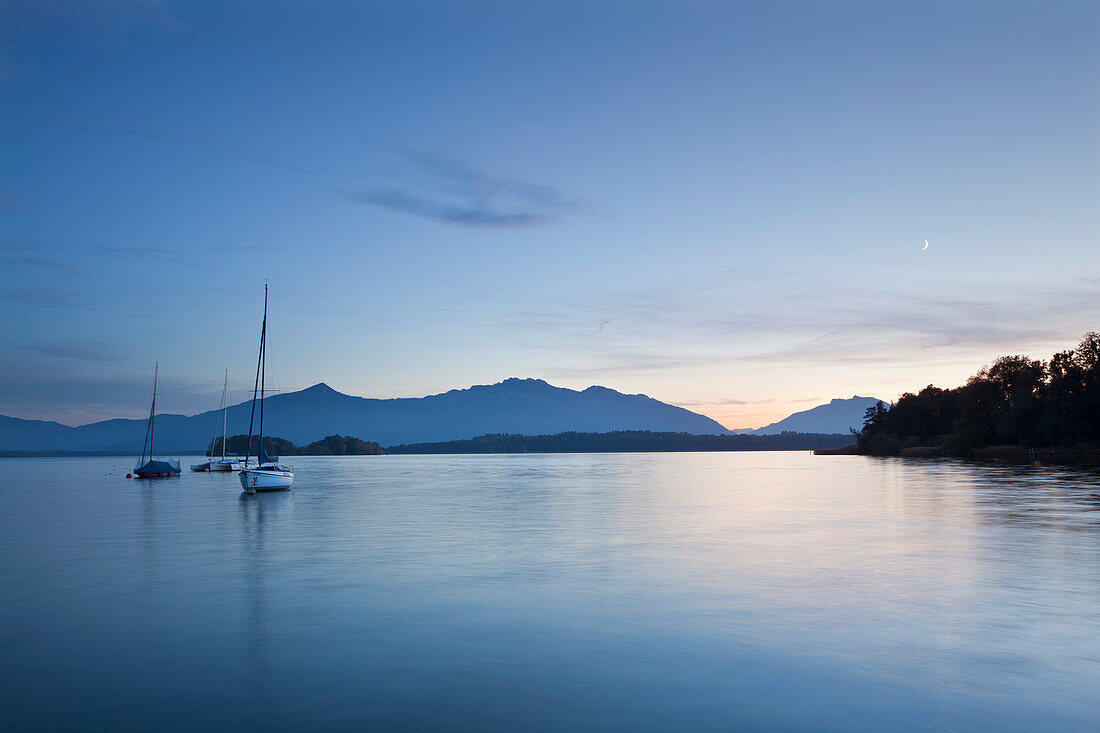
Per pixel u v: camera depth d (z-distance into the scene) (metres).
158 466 123.31
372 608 20.84
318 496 70.06
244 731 12.64
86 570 27.59
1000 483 69.75
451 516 47.53
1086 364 117.12
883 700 13.57
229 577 25.83
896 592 22.09
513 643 17.28
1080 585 22.88
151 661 16.31
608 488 79.31
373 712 13.37
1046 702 13.40
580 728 12.57
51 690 14.63
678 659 15.95
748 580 24.17
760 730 12.41
